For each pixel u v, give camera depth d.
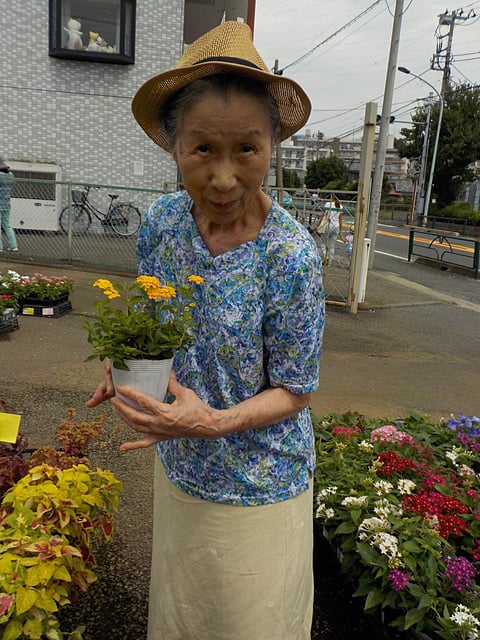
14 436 1.82
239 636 1.49
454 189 36.69
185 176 1.23
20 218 11.77
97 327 1.34
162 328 1.30
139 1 11.70
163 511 1.58
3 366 4.56
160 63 12.13
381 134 11.95
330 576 2.48
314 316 1.32
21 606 1.45
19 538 1.63
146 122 1.37
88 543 1.85
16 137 12.28
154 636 1.62
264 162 1.20
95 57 11.77
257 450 1.41
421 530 2.11
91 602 2.20
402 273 12.40
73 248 9.98
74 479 1.90
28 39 11.87
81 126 12.34
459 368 5.77
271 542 1.45
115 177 12.59
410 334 7.02
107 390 1.51
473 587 1.96
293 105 1.30
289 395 1.37
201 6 13.76
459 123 34.41
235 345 1.33
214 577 1.47
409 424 3.34
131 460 3.23
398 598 1.95
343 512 2.30
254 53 1.18
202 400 1.39
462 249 18.34
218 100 1.12
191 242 1.40
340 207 8.27
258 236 1.31
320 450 2.79
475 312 8.65
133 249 10.20
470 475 2.67
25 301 6.07
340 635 2.15
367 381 5.15
